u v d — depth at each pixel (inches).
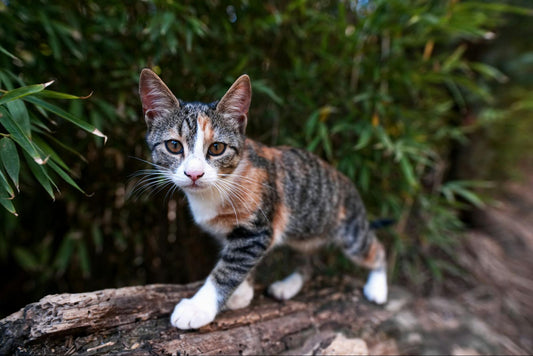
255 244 13.6
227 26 17.4
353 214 16.9
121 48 17.1
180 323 12.4
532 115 27.7
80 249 18.7
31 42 16.4
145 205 19.3
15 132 11.0
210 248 20.9
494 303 21.7
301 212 15.4
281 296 15.8
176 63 17.8
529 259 25.8
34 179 18.4
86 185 18.8
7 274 21.7
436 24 18.3
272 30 19.5
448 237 23.6
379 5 17.6
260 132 20.1
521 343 18.4
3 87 14.5
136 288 13.4
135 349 11.6
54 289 20.4
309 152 16.7
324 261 21.8
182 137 12.8
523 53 25.0
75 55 16.6
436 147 24.2
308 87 19.7
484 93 20.6
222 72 18.3
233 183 13.2
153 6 17.2
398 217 21.4
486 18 20.1
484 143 26.6
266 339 13.6
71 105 15.6
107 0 16.5
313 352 13.6
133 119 16.8
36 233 20.1
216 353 12.4
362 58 20.2
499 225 28.8
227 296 13.2
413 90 20.7
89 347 11.5
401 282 23.4
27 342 11.0
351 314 16.2
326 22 19.1
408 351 15.7
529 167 39.6
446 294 22.5
